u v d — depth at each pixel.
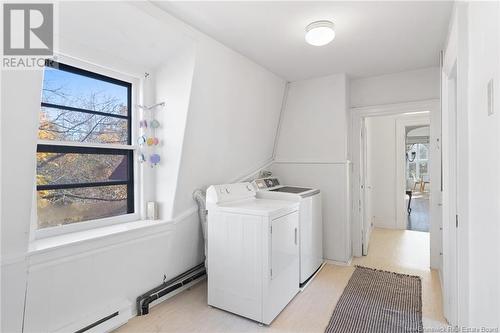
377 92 3.44
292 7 1.86
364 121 3.85
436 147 3.10
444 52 2.24
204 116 2.46
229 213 2.23
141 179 2.41
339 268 3.21
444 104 2.16
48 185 1.83
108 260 1.95
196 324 2.05
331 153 3.42
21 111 1.36
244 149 3.18
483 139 1.11
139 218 2.40
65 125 1.92
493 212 0.98
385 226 5.20
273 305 2.11
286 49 2.57
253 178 3.44
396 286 2.69
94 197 2.11
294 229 2.50
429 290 2.61
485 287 1.08
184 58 2.22
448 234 2.01
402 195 5.06
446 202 2.09
